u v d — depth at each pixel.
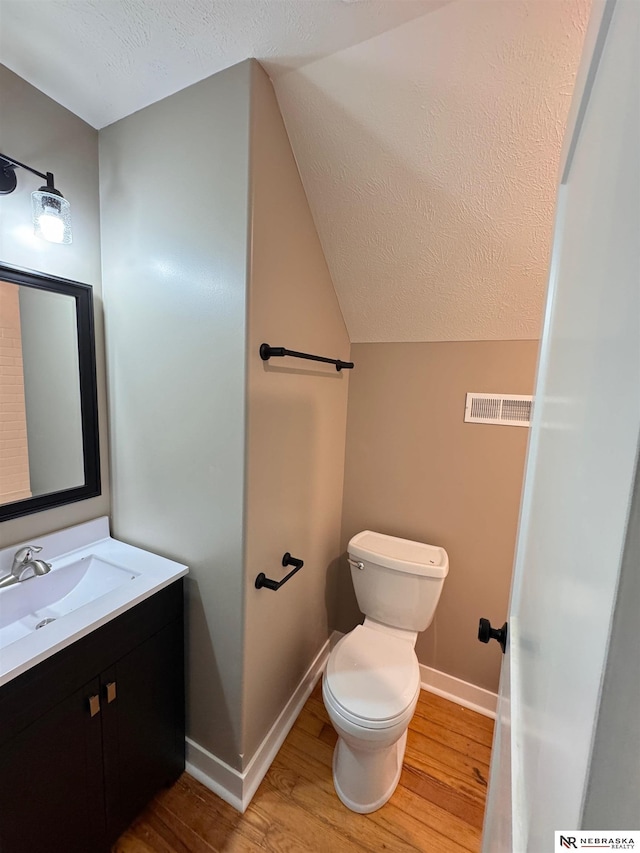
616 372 0.28
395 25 0.91
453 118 1.03
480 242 1.29
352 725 1.21
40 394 1.27
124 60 1.03
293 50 0.99
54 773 0.96
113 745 1.11
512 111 0.98
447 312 1.58
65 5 0.88
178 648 1.33
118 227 1.33
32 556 1.22
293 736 1.60
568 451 0.43
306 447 1.55
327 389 1.69
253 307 1.11
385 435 1.88
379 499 1.93
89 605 1.08
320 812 1.32
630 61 0.31
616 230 0.31
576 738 0.28
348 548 1.76
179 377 1.26
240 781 1.31
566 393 0.48
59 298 1.29
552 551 0.46
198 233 1.15
